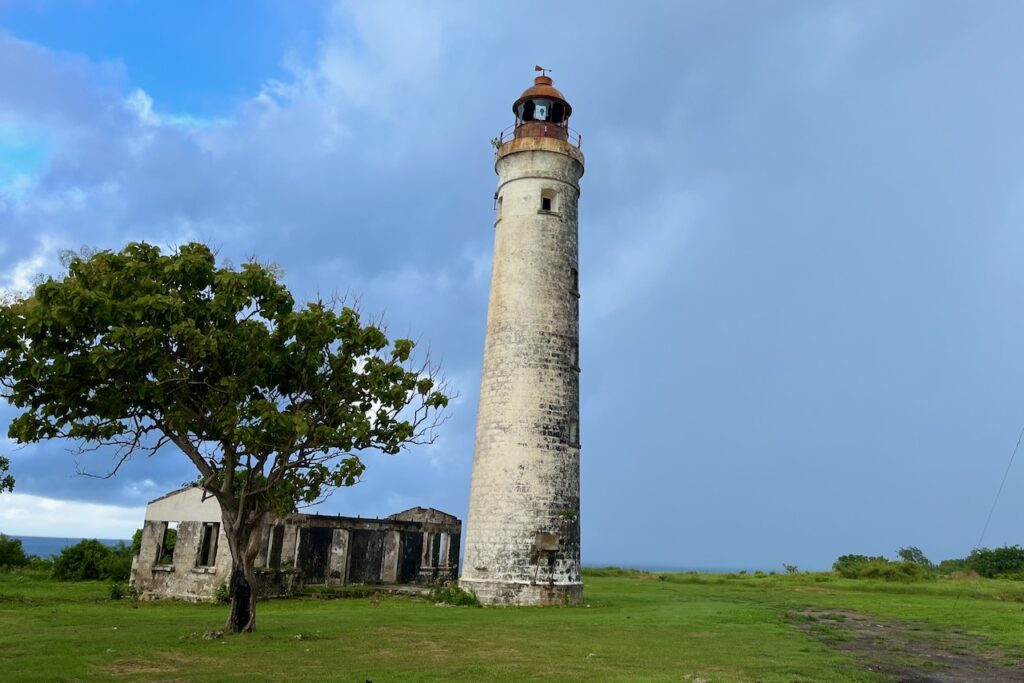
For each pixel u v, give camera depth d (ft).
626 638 66.08
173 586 110.11
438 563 152.05
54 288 56.18
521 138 109.91
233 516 65.26
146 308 57.52
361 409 69.92
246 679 44.19
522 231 106.32
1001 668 56.80
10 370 57.82
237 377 62.80
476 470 101.91
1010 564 198.70
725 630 74.08
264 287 63.10
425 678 45.42
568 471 100.32
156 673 45.83
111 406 60.03
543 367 101.04
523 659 53.42
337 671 47.29
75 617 78.84
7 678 42.98
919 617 90.43
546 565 96.07
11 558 171.12
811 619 87.76
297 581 117.08
